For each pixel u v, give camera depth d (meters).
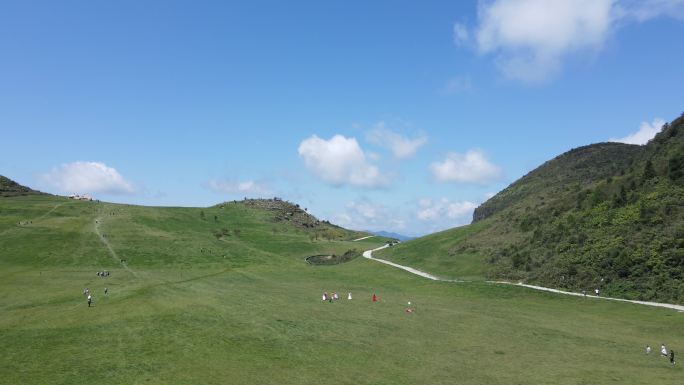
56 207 173.50
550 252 96.62
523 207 145.38
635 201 94.75
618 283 77.06
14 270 99.12
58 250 119.62
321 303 73.38
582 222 100.38
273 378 37.38
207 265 125.88
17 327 51.03
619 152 190.62
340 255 173.00
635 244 81.81
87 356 41.59
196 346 44.91
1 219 144.38
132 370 38.25
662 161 101.94
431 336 53.31
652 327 57.84
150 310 58.72
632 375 39.72
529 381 38.00
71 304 63.44
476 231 143.00
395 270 124.75
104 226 153.75
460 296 85.94
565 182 171.12
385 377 38.41
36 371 37.75
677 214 83.88
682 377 39.25
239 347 45.28
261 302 69.50
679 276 71.94
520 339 52.59
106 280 88.75
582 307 71.25
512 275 95.94
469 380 38.09
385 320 61.44
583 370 41.06
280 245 184.88
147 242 140.62
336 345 47.66
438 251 137.12
